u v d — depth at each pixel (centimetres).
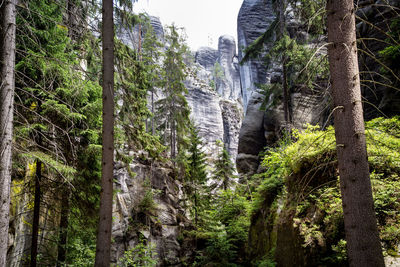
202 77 7581
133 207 1828
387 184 682
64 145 898
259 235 1181
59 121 877
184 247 1952
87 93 930
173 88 2916
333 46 449
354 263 384
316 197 785
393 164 715
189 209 2273
